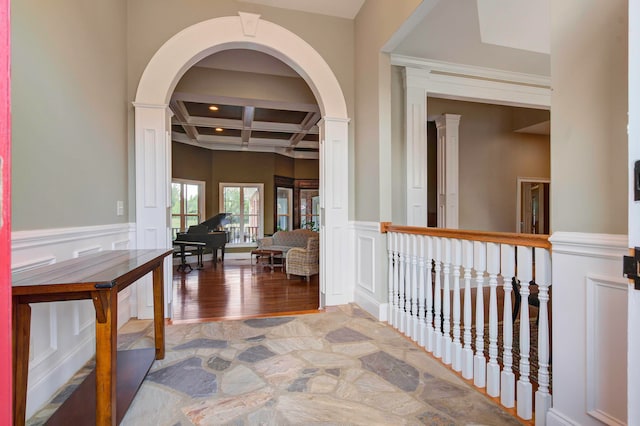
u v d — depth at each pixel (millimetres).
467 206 5336
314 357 2260
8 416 550
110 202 2627
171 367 2105
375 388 1869
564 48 1385
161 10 3092
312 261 5484
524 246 1597
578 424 1334
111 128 2648
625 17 1174
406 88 3748
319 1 3295
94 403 1637
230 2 3248
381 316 2998
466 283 1991
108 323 1313
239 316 3287
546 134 5789
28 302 1280
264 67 4312
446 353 2148
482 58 3674
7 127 555
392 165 3771
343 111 3557
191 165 7773
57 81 1858
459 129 5281
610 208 1222
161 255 1984
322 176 3590
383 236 3012
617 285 1204
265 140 8109
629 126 867
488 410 1666
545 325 1504
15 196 1504
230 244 8469
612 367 1227
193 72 4293
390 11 2768
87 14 2230
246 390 1846
